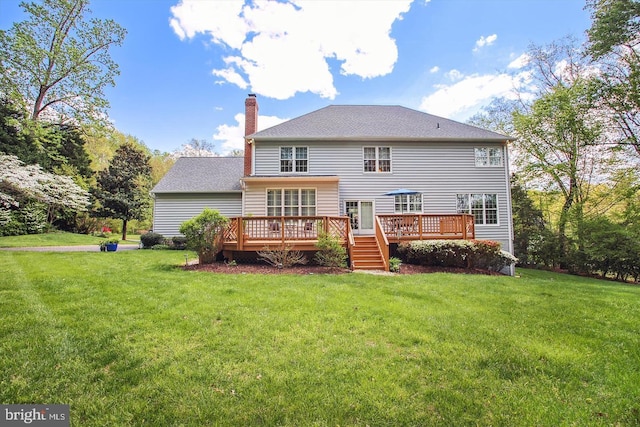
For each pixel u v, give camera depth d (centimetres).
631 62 1485
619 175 1648
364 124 1578
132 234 3503
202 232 932
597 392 291
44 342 354
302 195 1381
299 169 1443
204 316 457
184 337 384
